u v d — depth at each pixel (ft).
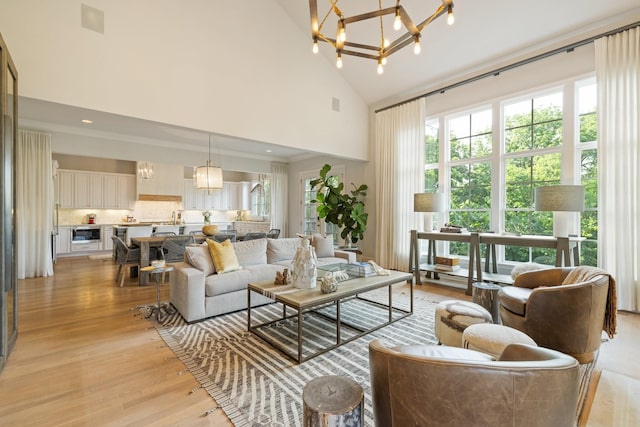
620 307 10.71
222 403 5.70
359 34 15.39
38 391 6.05
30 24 9.44
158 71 11.97
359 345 8.21
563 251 10.74
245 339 8.57
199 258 11.02
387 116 18.95
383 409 3.62
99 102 10.63
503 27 12.53
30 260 15.98
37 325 9.52
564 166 12.53
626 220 10.61
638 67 10.42
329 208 18.86
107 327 9.39
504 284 12.41
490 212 14.85
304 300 7.57
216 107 13.60
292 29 16.55
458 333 7.18
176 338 8.61
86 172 24.61
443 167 16.66
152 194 27.04
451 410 3.10
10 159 7.84
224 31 13.91
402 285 15.10
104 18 10.79
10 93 7.98
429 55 15.01
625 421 5.24
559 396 3.04
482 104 15.02
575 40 11.98
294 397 5.89
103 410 5.49
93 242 24.45
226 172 32.83
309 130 17.26
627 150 10.64
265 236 16.94
